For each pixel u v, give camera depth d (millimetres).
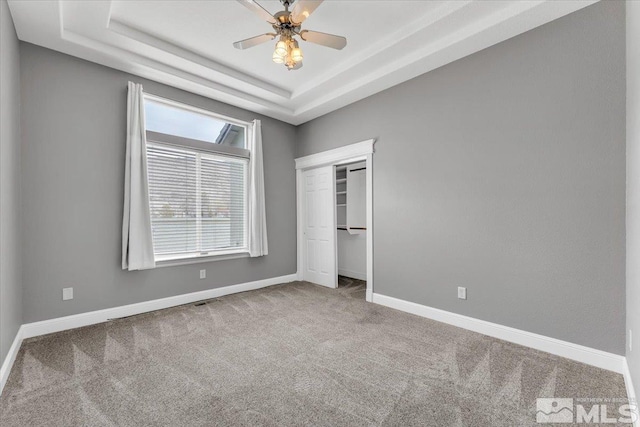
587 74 2162
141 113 3203
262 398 1763
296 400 1745
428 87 3146
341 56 3180
